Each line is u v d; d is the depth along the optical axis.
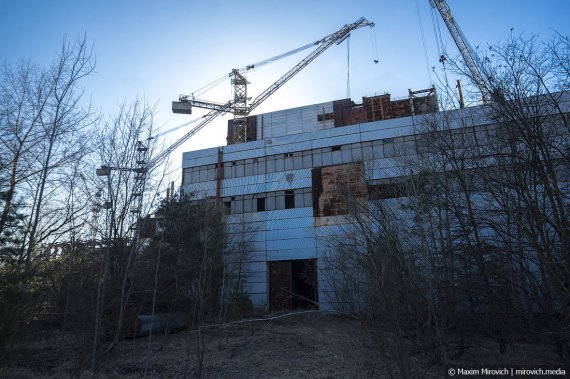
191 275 19.47
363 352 10.02
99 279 11.55
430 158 14.55
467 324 12.35
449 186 13.13
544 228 9.52
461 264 12.50
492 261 11.68
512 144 10.13
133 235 12.27
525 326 10.59
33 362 13.22
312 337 18.27
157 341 18.31
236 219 37.12
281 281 35.19
